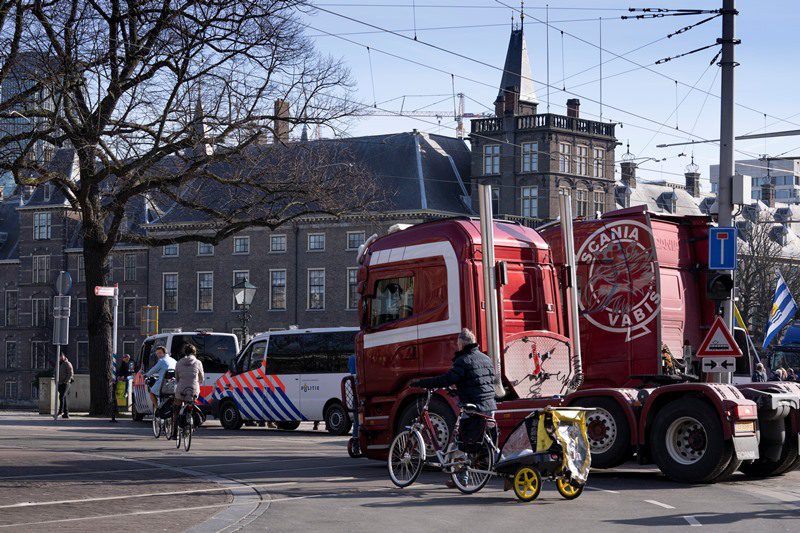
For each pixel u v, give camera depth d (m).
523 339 17.72
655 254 19.70
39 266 95.19
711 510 13.28
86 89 32.12
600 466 17.06
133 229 83.25
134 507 13.18
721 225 21.59
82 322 93.31
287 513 12.74
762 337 73.31
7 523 11.68
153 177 33.91
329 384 31.66
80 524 11.66
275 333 33.31
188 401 22.95
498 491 15.15
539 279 18.30
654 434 16.62
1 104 29.64
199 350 36.84
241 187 35.25
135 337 86.81
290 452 22.77
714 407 16.16
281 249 78.25
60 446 23.44
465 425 14.75
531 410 16.97
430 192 74.44
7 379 96.25
